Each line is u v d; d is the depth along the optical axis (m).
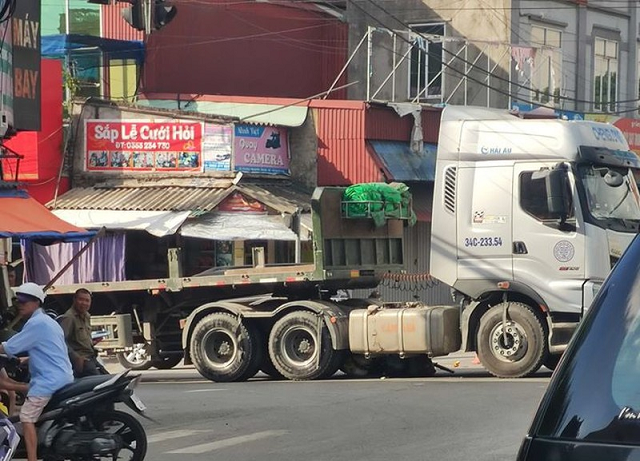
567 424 3.57
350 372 18.58
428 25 33.50
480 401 13.92
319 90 34.22
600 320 3.75
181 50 31.25
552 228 16.45
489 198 16.95
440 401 14.05
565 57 34.34
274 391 15.98
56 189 27.53
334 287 18.94
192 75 31.52
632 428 3.47
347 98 34.12
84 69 30.36
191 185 27.06
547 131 16.64
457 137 17.30
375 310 17.62
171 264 19.44
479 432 11.57
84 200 26.78
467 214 17.11
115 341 19.48
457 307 17.50
